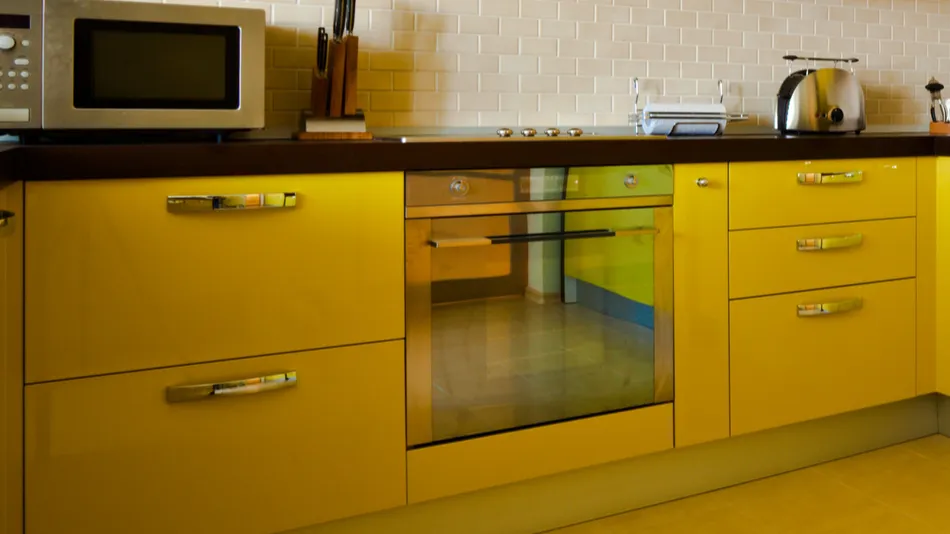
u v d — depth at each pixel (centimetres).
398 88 244
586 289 202
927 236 253
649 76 279
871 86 319
